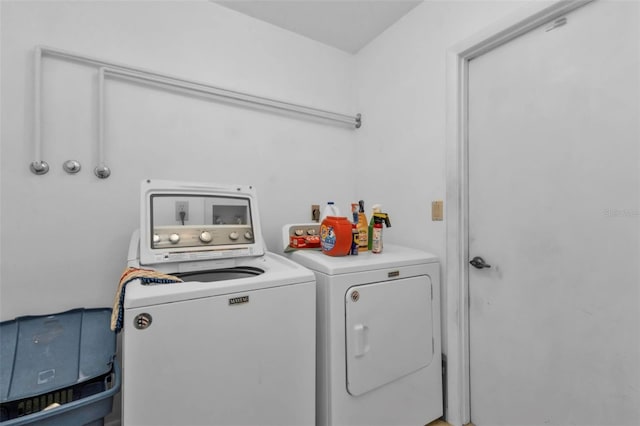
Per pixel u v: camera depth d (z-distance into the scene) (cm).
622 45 106
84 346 118
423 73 179
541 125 129
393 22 200
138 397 88
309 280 120
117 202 153
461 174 158
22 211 133
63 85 141
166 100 167
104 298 150
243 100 187
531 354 133
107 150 151
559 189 124
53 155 139
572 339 120
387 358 136
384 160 208
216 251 131
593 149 114
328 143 225
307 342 119
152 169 162
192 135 174
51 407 91
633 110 104
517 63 138
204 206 153
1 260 130
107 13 152
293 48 210
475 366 156
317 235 174
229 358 102
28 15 135
